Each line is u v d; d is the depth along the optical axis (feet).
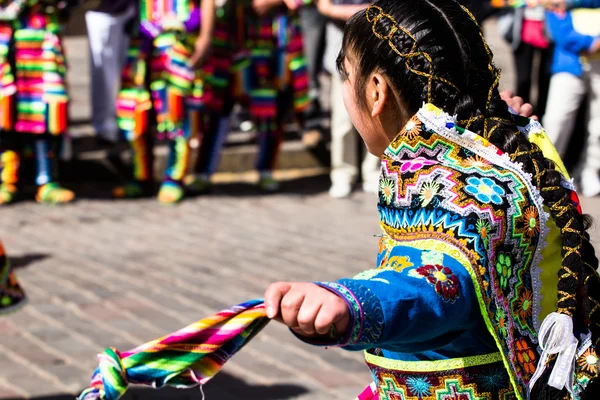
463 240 4.81
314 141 28.37
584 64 23.65
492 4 25.26
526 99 25.72
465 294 4.71
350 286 4.42
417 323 4.50
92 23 26.94
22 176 25.34
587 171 24.91
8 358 14.32
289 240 21.17
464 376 5.22
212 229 22.04
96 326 15.64
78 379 13.60
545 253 5.27
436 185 4.97
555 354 5.28
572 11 23.38
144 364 4.99
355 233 21.88
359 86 5.49
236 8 23.88
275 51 24.32
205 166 25.12
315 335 4.37
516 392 5.07
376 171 25.76
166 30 22.90
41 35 22.84
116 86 27.35
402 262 4.81
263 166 25.75
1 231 21.53
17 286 11.29
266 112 24.90
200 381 5.00
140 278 18.16
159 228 22.04
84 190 25.62
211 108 24.52
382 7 5.43
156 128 24.67
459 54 5.29
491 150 5.16
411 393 5.37
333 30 23.82
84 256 19.62
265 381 13.62
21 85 23.08
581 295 5.41
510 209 4.98
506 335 4.99
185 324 15.78
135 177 24.89
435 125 5.12
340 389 13.38
